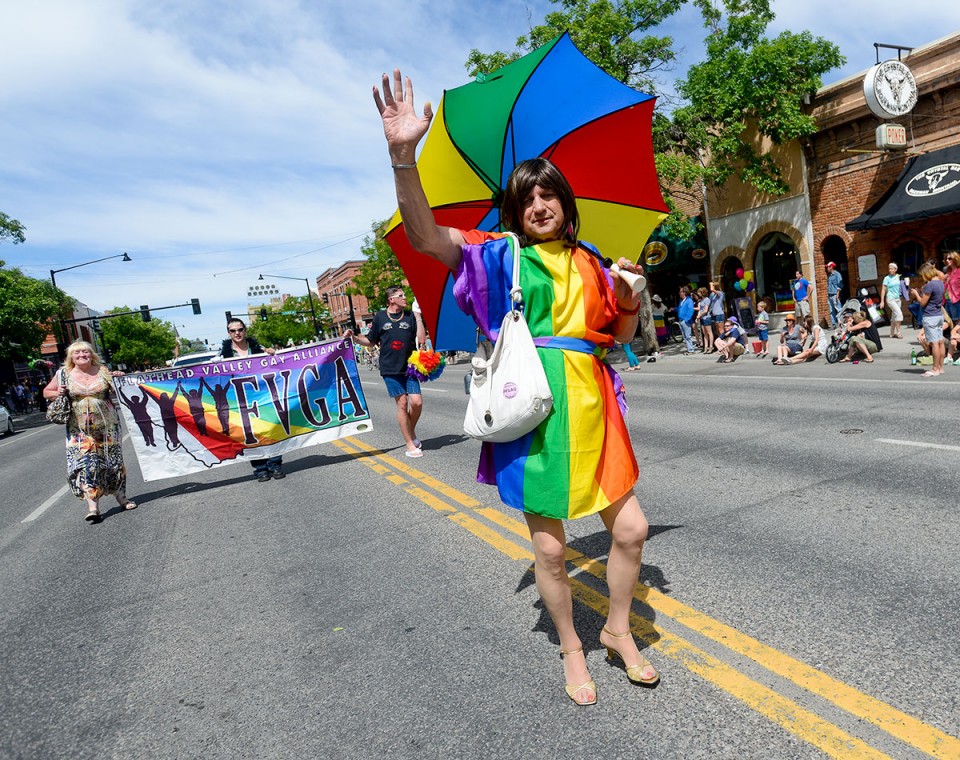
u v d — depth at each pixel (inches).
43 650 138.9
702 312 681.6
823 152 699.4
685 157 729.6
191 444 284.8
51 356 1983.3
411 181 81.7
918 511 158.9
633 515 92.8
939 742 80.0
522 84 100.0
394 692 105.5
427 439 352.8
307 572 164.7
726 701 92.3
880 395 326.6
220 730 101.1
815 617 112.7
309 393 297.6
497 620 125.9
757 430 277.0
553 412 87.4
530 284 87.9
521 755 86.6
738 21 687.1
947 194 559.5
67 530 242.5
